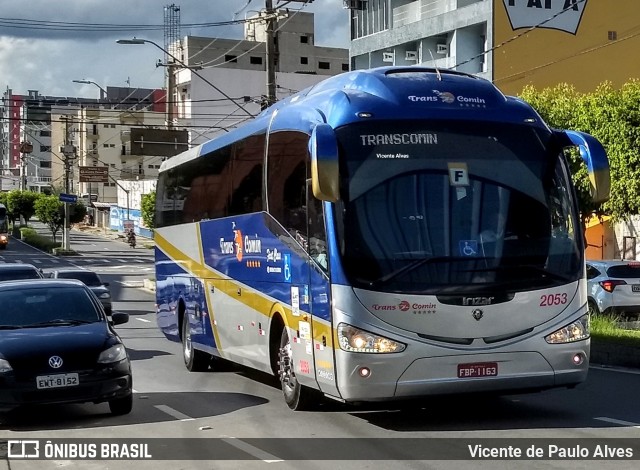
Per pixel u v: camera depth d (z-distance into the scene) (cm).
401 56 5875
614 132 3134
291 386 1325
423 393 1082
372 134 1122
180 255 1953
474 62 5359
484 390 1095
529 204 1131
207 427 1238
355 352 1077
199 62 10944
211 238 1717
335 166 1046
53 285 1443
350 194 1103
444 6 5584
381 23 6069
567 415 1237
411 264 1084
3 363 1232
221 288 1653
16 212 13150
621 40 5344
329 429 1188
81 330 1331
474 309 1086
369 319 1079
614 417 1217
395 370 1073
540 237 1127
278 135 1355
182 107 10875
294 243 1261
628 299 2605
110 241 10694
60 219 9644
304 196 1222
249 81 10781
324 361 1138
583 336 1136
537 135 1167
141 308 3903
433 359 1076
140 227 11250
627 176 3119
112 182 14400
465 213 1109
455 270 1089
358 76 1212
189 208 1881
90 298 1439
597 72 5325
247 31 11825
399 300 1076
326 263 1121
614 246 4528
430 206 1105
